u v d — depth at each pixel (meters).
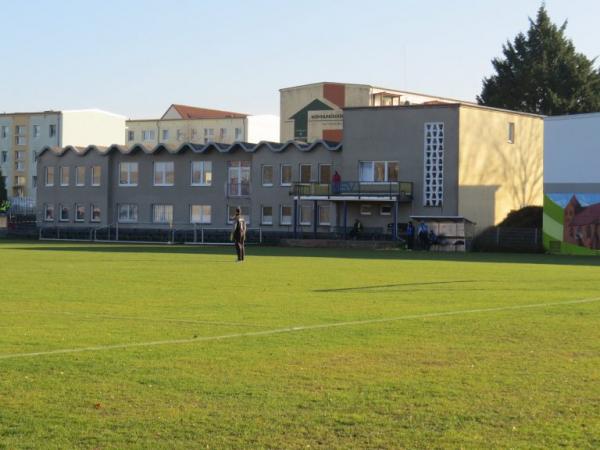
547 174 56.88
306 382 11.19
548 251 56.78
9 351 13.35
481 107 65.69
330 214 69.19
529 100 98.00
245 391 10.67
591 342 14.45
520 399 10.34
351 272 32.25
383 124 66.31
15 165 127.38
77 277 28.77
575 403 10.17
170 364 12.30
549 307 19.83
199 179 76.62
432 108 64.62
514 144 68.62
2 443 8.56
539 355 13.18
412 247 60.47
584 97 96.50
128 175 80.06
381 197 64.50
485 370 12.01
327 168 70.12
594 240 54.94
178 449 8.41
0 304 20.14
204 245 64.50
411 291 24.02
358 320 17.25
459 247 59.31
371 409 9.87
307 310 19.02
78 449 8.40
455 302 20.97
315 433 8.94
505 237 59.06
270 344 14.09
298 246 63.06
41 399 10.23
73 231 79.62
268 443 8.60
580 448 8.48
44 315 17.98
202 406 9.95
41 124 125.69
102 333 15.33
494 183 66.94
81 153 82.00
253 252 51.00
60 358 12.73
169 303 20.42
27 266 34.75
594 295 23.06
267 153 72.75
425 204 64.94
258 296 22.25
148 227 78.88
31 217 87.88
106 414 9.61
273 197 72.44
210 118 130.50
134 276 29.31
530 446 8.54
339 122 89.88
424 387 10.94
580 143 55.78
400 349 13.66
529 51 98.50
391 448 8.47
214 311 18.78
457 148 63.88
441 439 8.76
